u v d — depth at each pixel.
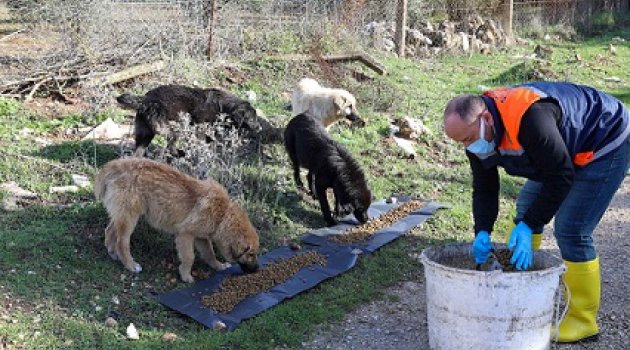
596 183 4.21
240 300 4.88
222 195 5.16
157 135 7.67
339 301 5.06
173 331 4.48
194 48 9.96
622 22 19.08
